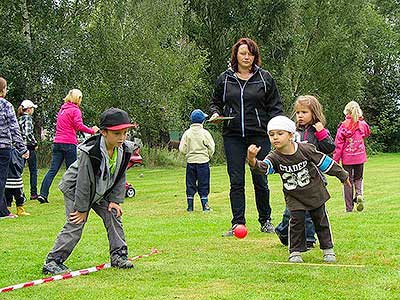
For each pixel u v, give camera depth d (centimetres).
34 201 1159
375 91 4194
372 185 1426
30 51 2133
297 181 526
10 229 787
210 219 866
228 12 2980
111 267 511
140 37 2459
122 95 2295
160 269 501
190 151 1004
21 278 486
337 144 980
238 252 580
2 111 880
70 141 1113
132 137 2606
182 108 2719
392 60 4159
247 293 417
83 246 627
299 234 530
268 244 623
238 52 691
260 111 689
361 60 3522
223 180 1669
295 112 596
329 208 1004
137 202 1146
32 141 1172
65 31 2220
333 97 3462
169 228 766
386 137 4034
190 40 2939
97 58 2255
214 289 431
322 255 552
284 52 3070
